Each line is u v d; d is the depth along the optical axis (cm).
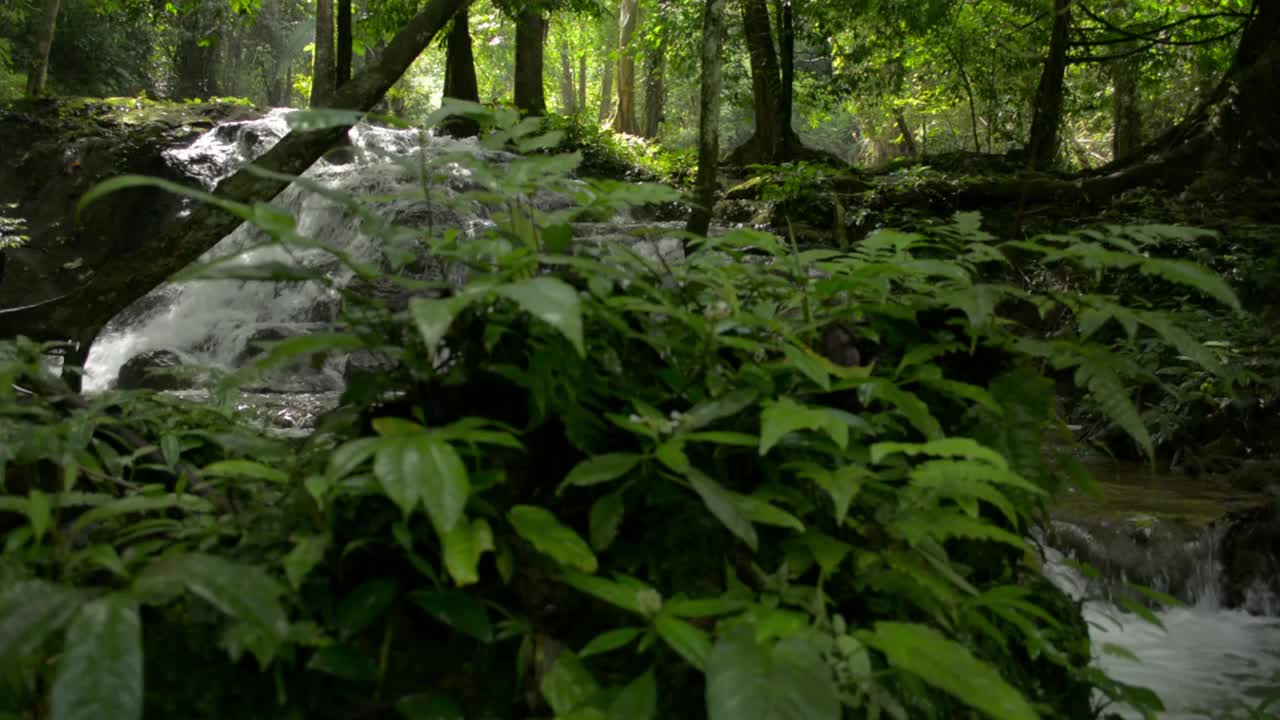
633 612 152
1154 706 203
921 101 2545
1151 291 1032
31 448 167
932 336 208
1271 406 748
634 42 2317
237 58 3400
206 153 1573
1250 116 1380
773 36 2155
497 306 166
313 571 146
